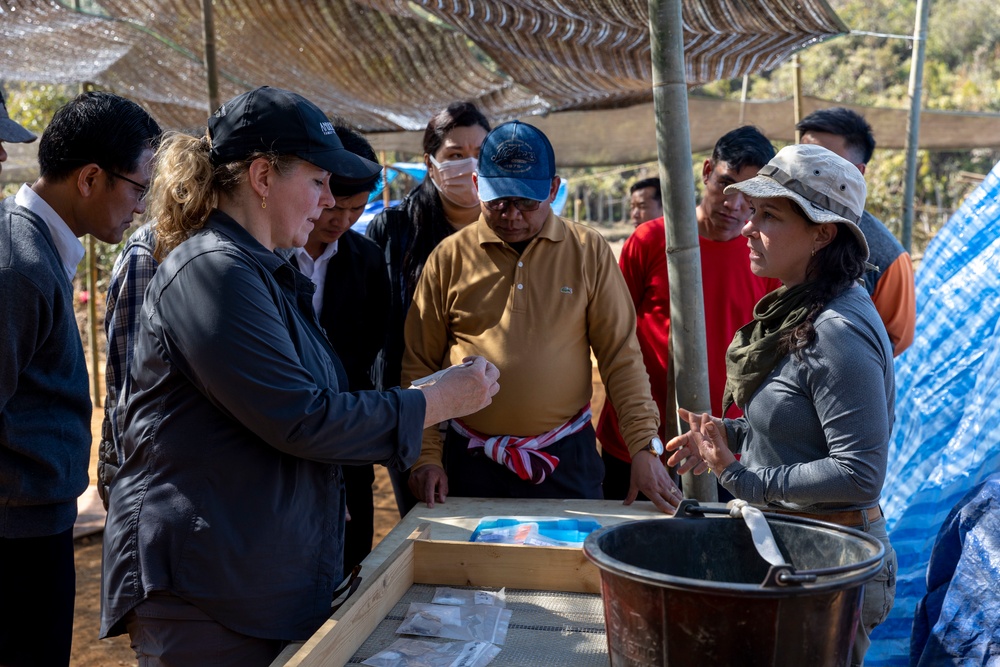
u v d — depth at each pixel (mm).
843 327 1824
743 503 1542
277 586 1708
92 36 5648
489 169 2576
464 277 2691
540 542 2072
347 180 2623
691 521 1600
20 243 2098
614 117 8734
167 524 1678
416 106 7160
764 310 2029
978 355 3006
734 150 3078
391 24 5738
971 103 24125
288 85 6641
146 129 2281
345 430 1662
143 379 1734
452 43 6043
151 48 6066
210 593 1670
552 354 2615
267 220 1773
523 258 2650
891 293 3098
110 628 1765
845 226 1891
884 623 2768
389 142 9727
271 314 1668
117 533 1735
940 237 3359
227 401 1621
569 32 5184
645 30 5109
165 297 1674
